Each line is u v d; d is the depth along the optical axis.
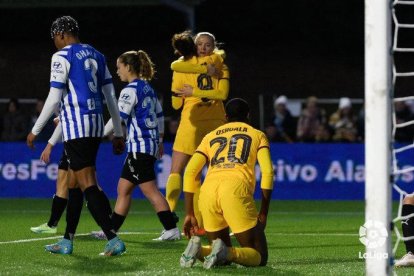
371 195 18.75
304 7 88.75
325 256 26.31
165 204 30.33
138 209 47.03
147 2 78.19
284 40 89.75
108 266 23.09
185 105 32.12
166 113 83.56
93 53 25.69
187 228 23.39
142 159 29.67
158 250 27.34
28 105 65.44
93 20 90.50
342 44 88.56
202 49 31.78
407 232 23.80
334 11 88.44
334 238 32.03
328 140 57.34
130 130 29.72
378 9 18.64
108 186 54.38
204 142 23.38
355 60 88.44
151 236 32.16
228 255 21.69
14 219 39.75
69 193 25.89
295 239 31.61
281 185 54.44
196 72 31.56
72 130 25.05
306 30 88.94
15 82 89.38
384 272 18.64
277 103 59.03
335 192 54.19
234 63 88.75
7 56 89.44
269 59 88.69
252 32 89.88
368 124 18.80
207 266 21.44
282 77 88.75
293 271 21.92
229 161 22.69
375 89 18.69
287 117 58.78
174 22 89.62
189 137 31.97
